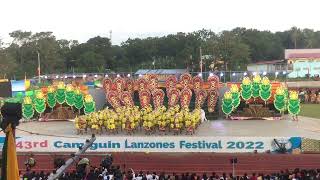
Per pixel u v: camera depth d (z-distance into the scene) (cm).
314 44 14225
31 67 10200
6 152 601
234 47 9550
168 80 4594
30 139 3108
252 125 4169
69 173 2239
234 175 2725
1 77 9169
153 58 11256
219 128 3984
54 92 4772
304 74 9106
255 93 4606
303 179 2259
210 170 2919
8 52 10594
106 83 4575
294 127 3978
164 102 4816
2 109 607
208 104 4616
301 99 6462
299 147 2945
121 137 3081
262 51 12800
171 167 2959
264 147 2969
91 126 3725
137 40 12300
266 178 2344
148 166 2975
